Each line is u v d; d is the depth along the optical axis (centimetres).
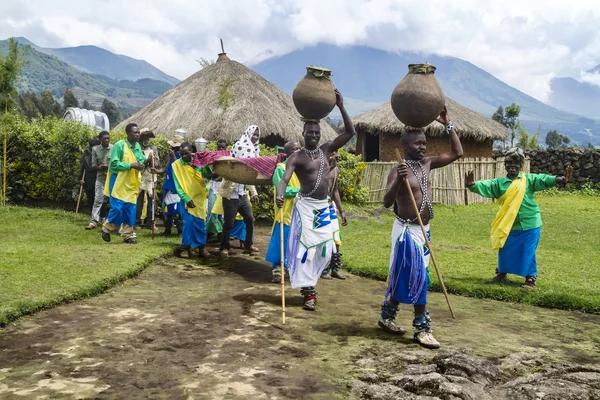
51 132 1423
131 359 441
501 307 659
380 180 1784
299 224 626
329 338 516
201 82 1855
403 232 529
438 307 652
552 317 620
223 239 922
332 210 728
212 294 664
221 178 984
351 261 870
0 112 1352
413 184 533
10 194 1412
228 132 1656
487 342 520
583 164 2191
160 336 500
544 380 413
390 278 529
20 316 535
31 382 393
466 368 430
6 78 1322
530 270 719
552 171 2236
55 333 498
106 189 974
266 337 509
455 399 375
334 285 749
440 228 1366
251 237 942
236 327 535
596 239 1205
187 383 398
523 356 474
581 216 1580
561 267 872
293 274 620
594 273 830
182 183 868
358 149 2569
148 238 1000
